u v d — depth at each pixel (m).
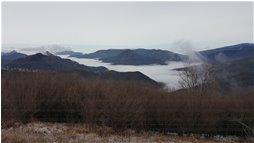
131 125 15.10
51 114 15.59
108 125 14.91
